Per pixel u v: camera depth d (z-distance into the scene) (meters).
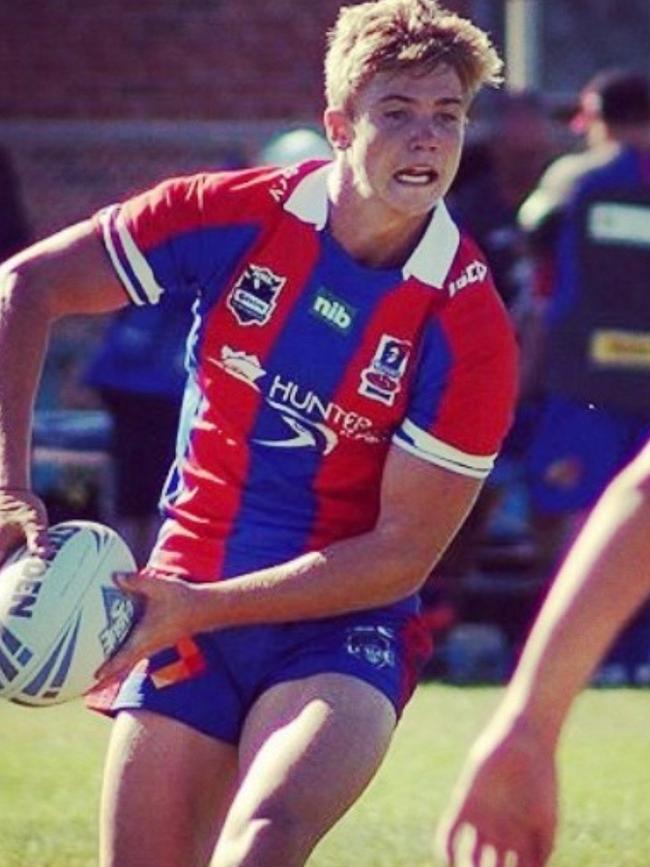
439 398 16.64
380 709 16.36
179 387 38.88
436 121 16.45
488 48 16.62
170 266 17.16
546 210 38.12
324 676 16.50
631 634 38.41
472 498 16.84
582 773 28.41
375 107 16.42
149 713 17.05
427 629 18.19
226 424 17.11
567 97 65.31
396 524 16.72
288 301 16.86
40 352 17.28
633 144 38.12
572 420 38.31
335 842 23.89
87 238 17.33
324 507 17.03
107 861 17.11
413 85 16.41
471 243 17.06
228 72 64.19
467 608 40.16
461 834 10.09
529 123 39.88
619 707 34.38
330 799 15.78
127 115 64.25
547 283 38.28
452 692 35.91
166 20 64.19
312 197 16.91
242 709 16.95
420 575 16.80
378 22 16.47
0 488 16.88
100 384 39.25
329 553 16.62
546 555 39.62
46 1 64.12
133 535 39.84
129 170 64.31
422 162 16.34
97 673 16.20
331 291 16.77
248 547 17.09
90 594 16.17
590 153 38.59
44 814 25.58
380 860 23.03
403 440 16.73
